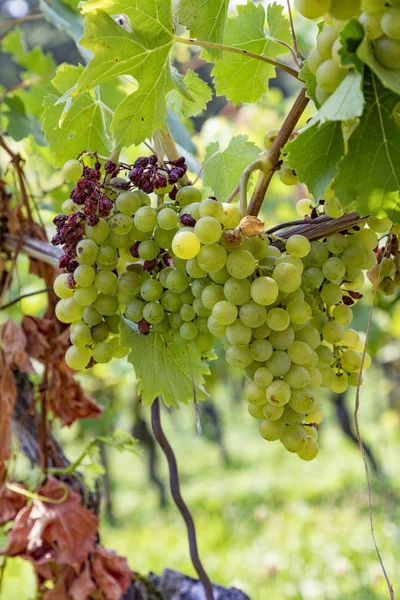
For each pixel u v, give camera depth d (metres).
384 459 5.59
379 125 0.57
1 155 1.63
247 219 0.63
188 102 0.86
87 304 0.70
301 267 0.65
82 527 0.90
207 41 0.71
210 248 0.63
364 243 0.70
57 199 1.21
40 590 0.94
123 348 0.74
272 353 0.65
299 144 0.59
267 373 0.65
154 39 0.67
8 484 0.92
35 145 1.24
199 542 3.85
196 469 6.44
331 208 0.67
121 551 3.84
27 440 0.99
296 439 0.66
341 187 0.58
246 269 0.62
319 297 0.71
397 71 0.55
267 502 4.79
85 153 0.72
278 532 3.85
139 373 0.71
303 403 0.65
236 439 7.55
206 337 0.69
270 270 0.65
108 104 0.96
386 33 0.54
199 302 0.66
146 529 4.41
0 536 0.92
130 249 0.69
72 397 0.96
